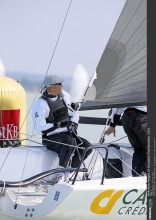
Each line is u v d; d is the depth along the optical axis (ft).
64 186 61.36
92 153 76.38
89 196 61.31
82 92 72.23
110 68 71.56
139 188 62.85
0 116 78.74
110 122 80.18
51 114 72.90
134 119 75.66
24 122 81.66
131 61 72.08
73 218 62.23
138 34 71.92
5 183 65.00
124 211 63.21
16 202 64.69
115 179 65.31
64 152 71.82
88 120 81.20
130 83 72.38
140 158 76.43
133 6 71.36
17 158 72.18
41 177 65.26
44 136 73.61
